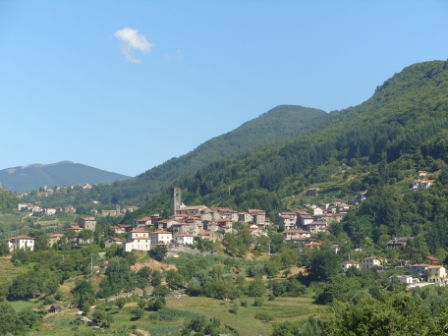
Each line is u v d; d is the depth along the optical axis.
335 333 190.75
